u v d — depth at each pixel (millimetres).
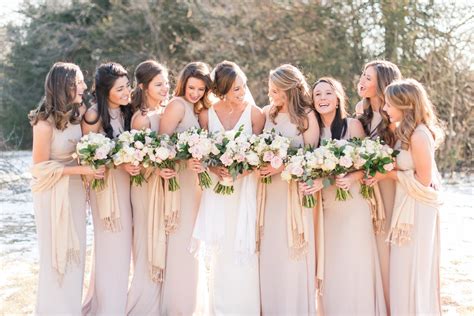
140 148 4324
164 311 4621
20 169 15406
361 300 4371
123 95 4508
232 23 17188
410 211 4203
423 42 14562
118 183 4512
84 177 4504
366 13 15398
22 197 12211
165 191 4578
